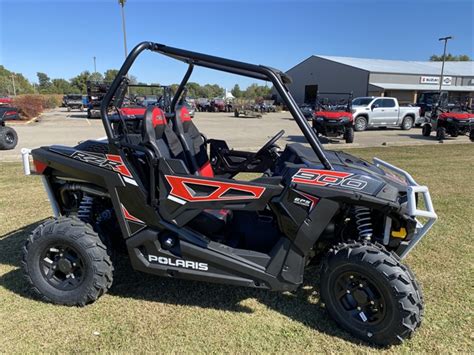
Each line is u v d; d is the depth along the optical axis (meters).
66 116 27.50
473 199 5.35
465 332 2.48
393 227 2.53
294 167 2.50
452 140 12.95
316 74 42.91
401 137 14.18
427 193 2.45
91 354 2.27
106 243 2.80
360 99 17.92
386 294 2.24
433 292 2.94
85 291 2.68
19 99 25.73
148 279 3.13
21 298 2.84
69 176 2.89
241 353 2.29
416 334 2.46
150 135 2.60
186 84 3.24
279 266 2.50
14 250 3.62
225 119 24.67
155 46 2.51
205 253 2.55
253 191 2.45
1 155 9.07
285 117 27.56
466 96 37.66
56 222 2.71
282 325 2.56
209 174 3.46
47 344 2.35
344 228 2.76
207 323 2.58
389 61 44.53
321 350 2.32
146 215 2.62
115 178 2.63
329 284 2.46
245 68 2.37
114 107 2.72
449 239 3.95
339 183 2.36
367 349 2.33
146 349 2.32
